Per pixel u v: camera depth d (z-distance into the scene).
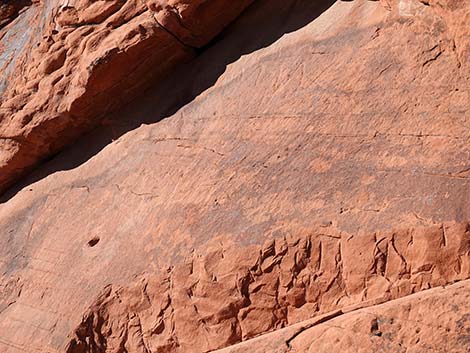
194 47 8.84
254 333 6.68
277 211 6.75
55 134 9.48
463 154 6.02
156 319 7.22
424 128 6.32
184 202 7.48
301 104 7.21
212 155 7.61
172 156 7.99
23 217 9.21
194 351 6.98
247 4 8.62
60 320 7.77
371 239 6.10
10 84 10.51
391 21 6.99
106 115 9.18
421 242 5.87
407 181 6.18
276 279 6.56
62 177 9.28
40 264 8.46
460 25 6.16
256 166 7.17
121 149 8.77
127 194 8.17
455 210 5.81
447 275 5.75
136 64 8.79
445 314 5.31
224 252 6.87
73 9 9.63
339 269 6.26
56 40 9.73
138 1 8.96
